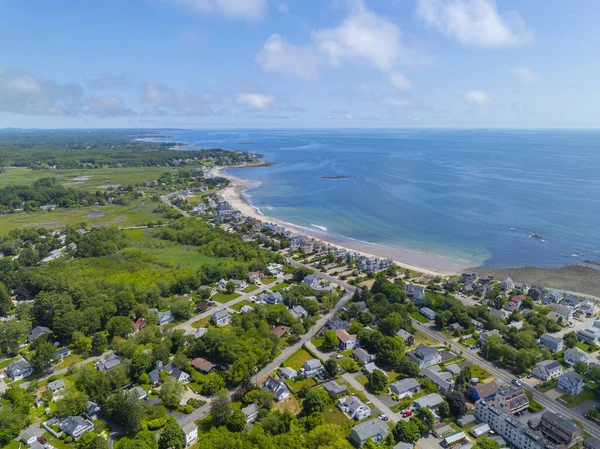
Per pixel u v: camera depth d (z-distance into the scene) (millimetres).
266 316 162750
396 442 103438
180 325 166875
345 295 194375
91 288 179125
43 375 133750
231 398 119812
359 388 127062
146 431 104062
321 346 150875
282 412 115562
